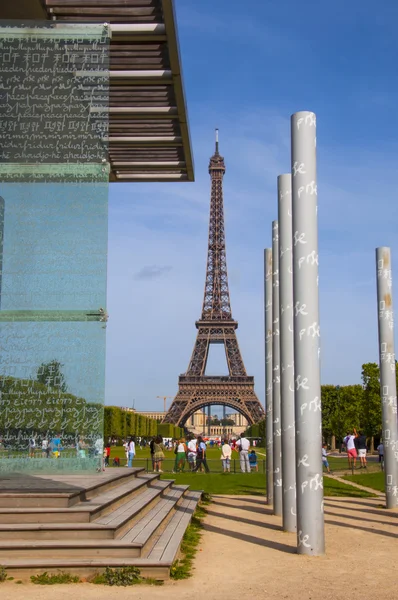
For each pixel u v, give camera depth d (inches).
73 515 744.3
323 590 647.8
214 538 976.9
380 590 650.2
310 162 890.7
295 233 884.0
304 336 861.8
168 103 1228.5
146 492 1217.4
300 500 848.9
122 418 6368.1
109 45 1037.8
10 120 1010.1
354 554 845.8
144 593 613.6
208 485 1990.7
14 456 925.8
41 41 1021.2
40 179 993.5
